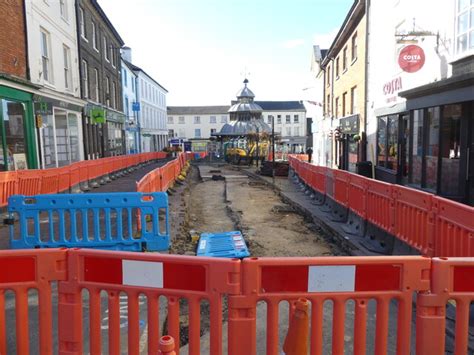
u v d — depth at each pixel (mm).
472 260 2572
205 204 12961
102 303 4348
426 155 10648
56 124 16312
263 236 8102
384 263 2611
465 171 8828
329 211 10031
